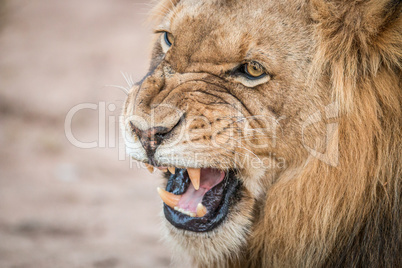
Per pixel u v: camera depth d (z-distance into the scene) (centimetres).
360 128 880
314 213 905
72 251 1413
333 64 884
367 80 883
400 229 893
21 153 2189
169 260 1391
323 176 893
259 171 925
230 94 904
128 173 2094
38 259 1344
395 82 884
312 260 921
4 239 1459
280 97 891
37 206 1725
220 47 898
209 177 961
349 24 880
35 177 1986
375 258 904
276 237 931
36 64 2884
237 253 951
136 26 3228
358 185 888
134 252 1433
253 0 898
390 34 862
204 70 910
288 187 913
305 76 887
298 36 888
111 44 3036
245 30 889
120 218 1670
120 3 3488
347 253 915
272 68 887
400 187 891
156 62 1031
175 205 934
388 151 886
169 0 1101
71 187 1916
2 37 3192
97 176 2044
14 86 2680
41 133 2359
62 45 3073
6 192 1831
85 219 1645
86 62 2881
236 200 948
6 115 2488
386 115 888
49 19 3347
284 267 940
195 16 916
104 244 1473
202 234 938
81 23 3288
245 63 898
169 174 1009
